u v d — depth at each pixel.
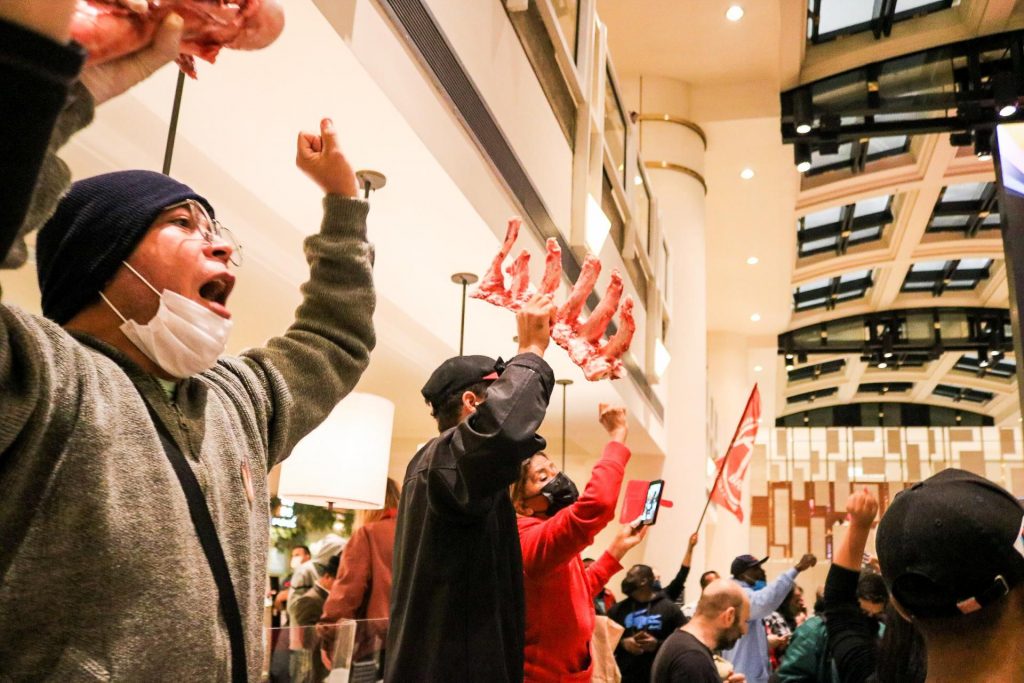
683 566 5.59
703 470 8.98
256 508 1.06
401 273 3.93
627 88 10.71
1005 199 1.75
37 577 0.77
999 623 0.98
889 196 15.19
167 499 0.87
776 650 5.43
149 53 0.84
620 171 6.19
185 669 0.84
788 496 15.14
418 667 1.51
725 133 11.27
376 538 3.12
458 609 1.52
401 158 2.72
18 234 0.63
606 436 7.61
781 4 9.24
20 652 0.77
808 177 13.42
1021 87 9.93
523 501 2.35
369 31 2.26
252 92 2.45
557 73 4.29
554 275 2.03
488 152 3.21
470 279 3.92
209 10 0.99
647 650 4.20
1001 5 9.68
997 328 19.73
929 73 10.46
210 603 0.89
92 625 0.79
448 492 1.51
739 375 18.30
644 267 7.22
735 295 16.91
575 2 4.72
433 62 2.68
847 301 19.84
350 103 2.43
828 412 30.00
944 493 1.04
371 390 6.23
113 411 0.86
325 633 1.77
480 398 1.87
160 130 2.78
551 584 2.07
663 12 9.66
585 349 2.07
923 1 10.13
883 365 24.31
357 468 3.32
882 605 3.12
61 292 1.00
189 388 1.02
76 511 0.79
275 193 3.21
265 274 3.84
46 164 0.69
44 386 0.78
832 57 10.53
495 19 3.31
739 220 13.95
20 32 0.55
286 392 1.20
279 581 6.84
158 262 1.01
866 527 1.76
